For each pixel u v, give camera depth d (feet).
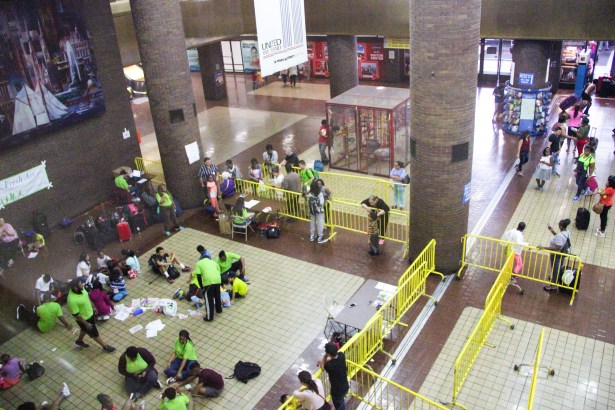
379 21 63.77
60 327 39.22
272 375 33.17
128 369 32.17
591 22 55.06
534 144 64.64
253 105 90.94
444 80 35.04
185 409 27.99
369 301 34.22
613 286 38.70
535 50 62.69
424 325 36.29
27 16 46.62
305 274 43.04
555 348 33.40
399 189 51.19
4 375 33.68
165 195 49.67
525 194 52.85
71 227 53.01
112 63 56.24
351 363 29.45
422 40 34.78
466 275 41.27
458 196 38.75
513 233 38.91
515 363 32.42
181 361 33.35
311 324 37.32
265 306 39.55
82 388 33.35
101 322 39.01
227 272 40.93
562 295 38.19
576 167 52.47
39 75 48.42
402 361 33.32
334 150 63.10
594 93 79.20
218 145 72.64
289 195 50.55
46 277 38.19
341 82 70.28
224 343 36.11
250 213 49.65
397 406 30.01
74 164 53.93
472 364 32.53
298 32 46.14
